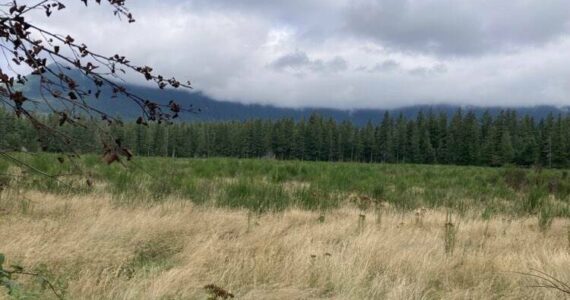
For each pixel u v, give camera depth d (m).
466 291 4.71
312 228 7.27
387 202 11.56
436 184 15.86
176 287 4.36
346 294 4.59
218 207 9.22
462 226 8.15
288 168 16.36
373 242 6.15
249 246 6.05
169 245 6.12
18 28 1.77
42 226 6.14
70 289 4.18
